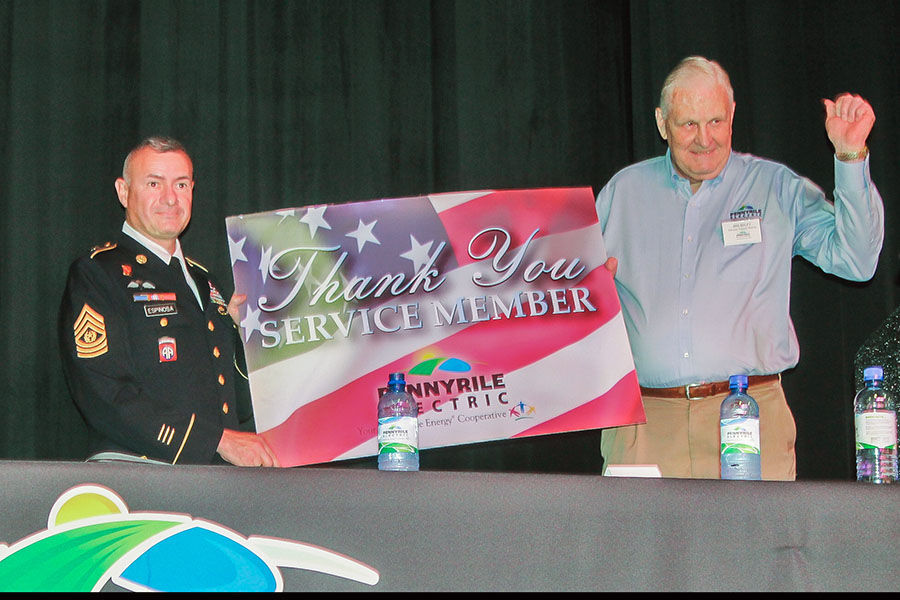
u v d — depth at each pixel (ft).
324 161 10.68
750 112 11.35
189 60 10.49
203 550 4.76
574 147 11.29
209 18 10.61
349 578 4.85
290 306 8.68
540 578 4.99
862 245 8.23
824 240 8.82
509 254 8.84
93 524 4.68
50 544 4.62
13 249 9.80
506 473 5.10
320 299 8.71
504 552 4.99
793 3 11.53
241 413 8.69
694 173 9.04
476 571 4.95
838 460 11.03
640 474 6.10
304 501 4.88
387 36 11.04
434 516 4.97
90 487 4.71
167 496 4.78
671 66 11.30
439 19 11.18
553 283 8.77
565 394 8.54
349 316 8.69
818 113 11.37
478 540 4.98
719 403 8.64
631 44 11.34
